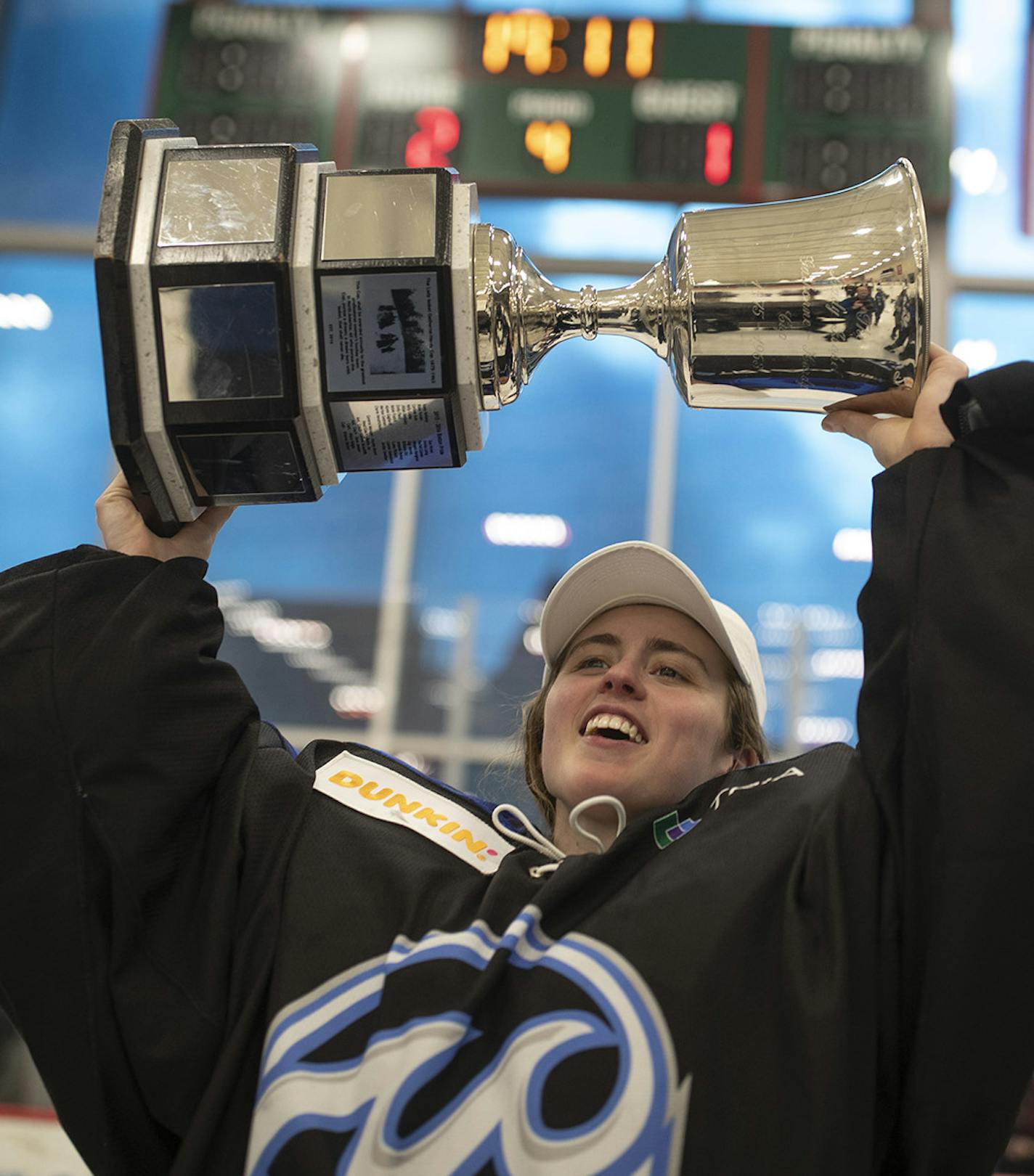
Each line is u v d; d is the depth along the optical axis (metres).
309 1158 1.18
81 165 6.27
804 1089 1.18
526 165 5.59
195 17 5.80
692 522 5.62
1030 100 5.96
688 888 1.31
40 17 6.42
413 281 1.20
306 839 1.42
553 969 1.25
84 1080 1.36
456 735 5.20
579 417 5.77
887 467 1.32
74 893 1.35
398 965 1.28
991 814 1.19
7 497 5.84
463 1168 1.16
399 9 5.80
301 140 5.63
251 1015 1.30
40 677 1.36
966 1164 1.26
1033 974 1.21
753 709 1.72
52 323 6.05
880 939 1.27
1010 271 5.79
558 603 1.73
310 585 5.57
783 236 1.26
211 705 1.42
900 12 5.91
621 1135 1.15
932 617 1.24
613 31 5.73
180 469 1.28
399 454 1.29
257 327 1.20
